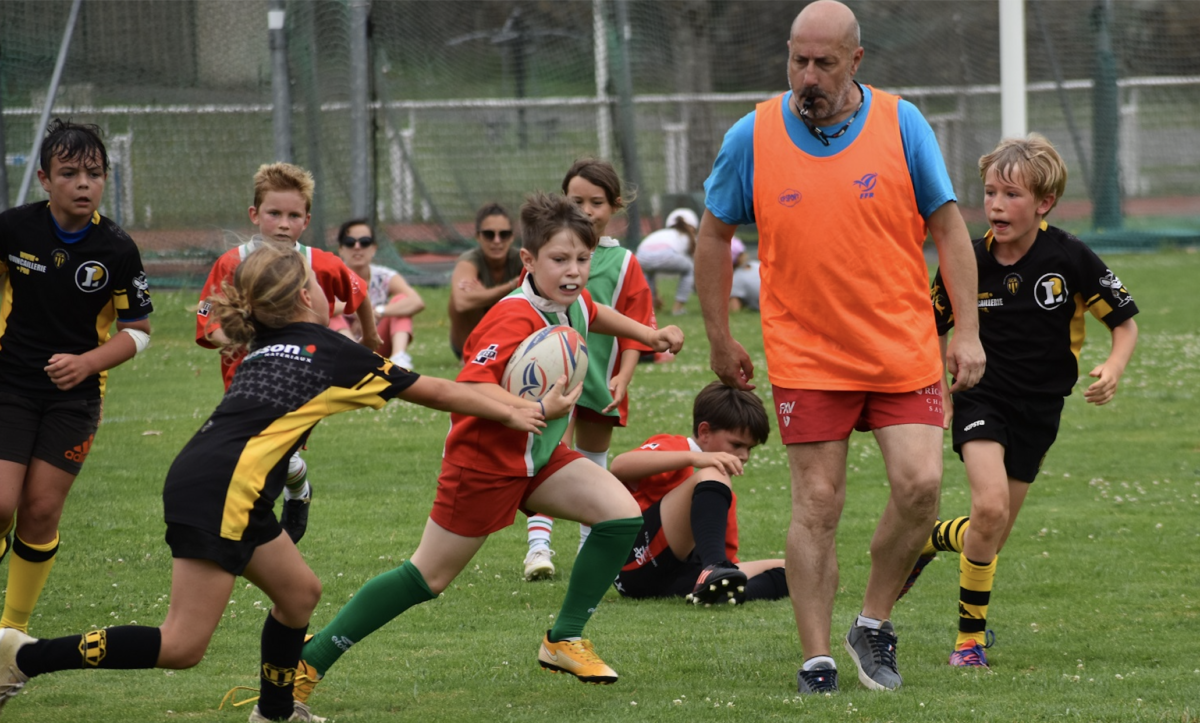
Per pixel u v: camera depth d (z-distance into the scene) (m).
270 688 14.34
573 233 16.30
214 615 13.26
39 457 17.83
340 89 72.44
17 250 17.78
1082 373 45.94
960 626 17.78
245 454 13.32
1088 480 30.08
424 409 40.56
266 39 69.69
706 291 16.92
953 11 100.44
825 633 15.98
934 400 16.06
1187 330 56.16
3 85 62.75
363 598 15.50
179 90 69.00
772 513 27.42
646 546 21.80
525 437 15.62
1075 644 18.20
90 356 17.88
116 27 66.94
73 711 15.15
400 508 27.44
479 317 36.06
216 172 70.00
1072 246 18.42
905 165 15.80
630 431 35.62
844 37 15.47
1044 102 102.31
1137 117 108.19
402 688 16.27
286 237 21.61
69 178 17.62
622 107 83.56
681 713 14.62
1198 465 31.61
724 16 98.25
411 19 82.12
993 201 18.20
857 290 15.70
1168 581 21.80
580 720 14.40
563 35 89.50
